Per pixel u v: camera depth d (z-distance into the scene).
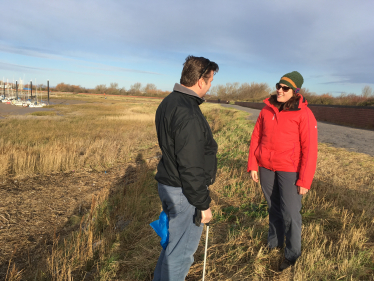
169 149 1.52
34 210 4.17
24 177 5.64
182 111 1.45
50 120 17.31
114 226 3.36
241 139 8.74
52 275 2.39
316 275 2.08
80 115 22.70
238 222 3.16
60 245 3.08
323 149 6.50
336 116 14.69
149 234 3.06
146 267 2.44
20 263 2.83
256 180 2.47
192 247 1.66
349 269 2.09
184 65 1.60
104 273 2.38
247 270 2.26
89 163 6.94
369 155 5.73
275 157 2.14
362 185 3.90
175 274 1.62
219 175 5.09
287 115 2.08
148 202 4.07
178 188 1.58
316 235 2.62
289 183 2.10
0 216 3.87
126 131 13.48
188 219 1.62
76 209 4.25
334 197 3.56
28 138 9.95
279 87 2.10
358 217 2.91
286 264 2.22
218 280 2.16
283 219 2.17
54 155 6.52
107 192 4.54
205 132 1.52
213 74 1.64
